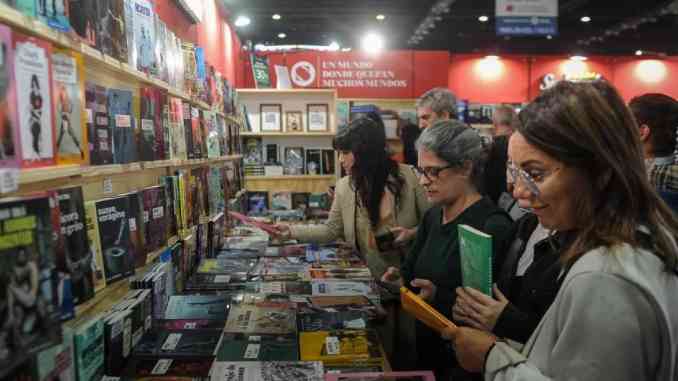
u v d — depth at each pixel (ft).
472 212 5.78
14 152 3.12
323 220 14.43
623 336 2.63
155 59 6.73
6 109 3.03
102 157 4.91
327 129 19.76
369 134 8.57
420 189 8.76
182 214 7.70
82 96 4.34
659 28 36.58
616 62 29.17
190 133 8.64
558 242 3.68
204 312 6.10
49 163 3.62
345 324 5.82
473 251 4.24
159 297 6.00
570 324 2.77
